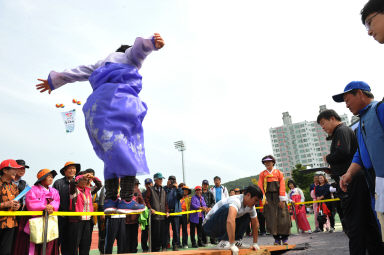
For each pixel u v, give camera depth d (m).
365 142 2.17
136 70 1.96
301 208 9.86
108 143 1.67
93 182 6.17
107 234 5.68
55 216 4.34
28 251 4.19
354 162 2.70
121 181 1.70
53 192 4.59
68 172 4.98
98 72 1.95
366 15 1.64
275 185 6.04
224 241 4.58
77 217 4.82
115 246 9.59
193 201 8.71
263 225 11.05
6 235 4.13
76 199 4.89
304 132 127.94
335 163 3.32
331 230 8.55
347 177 2.71
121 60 1.99
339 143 3.23
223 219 4.45
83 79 2.23
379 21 1.58
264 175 6.18
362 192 2.79
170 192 8.38
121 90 1.82
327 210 8.91
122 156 1.65
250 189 4.24
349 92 2.41
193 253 3.43
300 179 51.28
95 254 7.77
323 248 5.19
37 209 4.20
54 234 4.27
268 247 4.68
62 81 2.23
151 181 7.49
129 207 2.01
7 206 4.11
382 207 1.98
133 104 1.81
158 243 7.15
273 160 6.24
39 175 4.54
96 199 6.40
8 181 4.50
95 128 1.73
